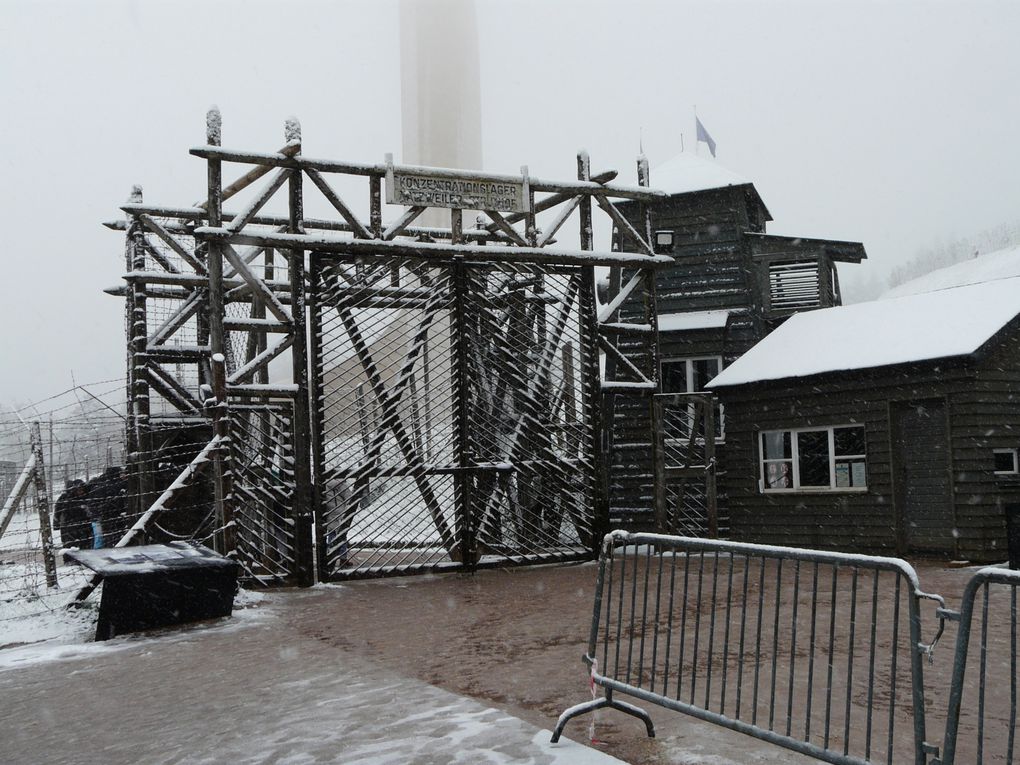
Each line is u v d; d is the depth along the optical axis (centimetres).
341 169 1355
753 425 1711
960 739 490
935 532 1460
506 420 1527
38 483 1198
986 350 1390
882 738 489
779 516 1661
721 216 2073
